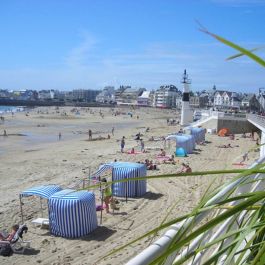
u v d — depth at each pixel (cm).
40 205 2295
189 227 157
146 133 8000
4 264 1517
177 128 9581
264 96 14075
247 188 363
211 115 7312
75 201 1781
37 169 3756
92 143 6191
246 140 5931
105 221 2000
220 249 160
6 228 1923
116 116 16888
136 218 2048
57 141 6875
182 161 4009
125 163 2623
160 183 2808
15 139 7225
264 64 144
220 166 3719
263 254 134
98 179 2630
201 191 2378
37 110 19862
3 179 3278
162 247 176
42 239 1758
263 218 157
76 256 1574
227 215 139
